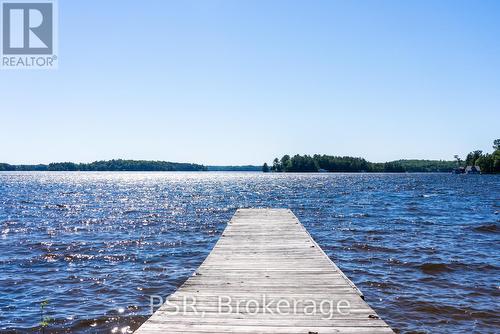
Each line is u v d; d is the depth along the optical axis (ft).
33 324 28.40
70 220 87.40
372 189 206.28
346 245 55.31
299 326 16.88
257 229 44.52
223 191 200.85
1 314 30.27
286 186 243.81
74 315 29.99
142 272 42.37
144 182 338.75
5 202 136.67
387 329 16.55
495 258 47.16
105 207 119.03
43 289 36.52
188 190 214.48
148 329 16.43
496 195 164.25
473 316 29.30
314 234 64.85
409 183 280.51
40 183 307.78
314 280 23.94
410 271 41.55
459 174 560.61
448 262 44.93
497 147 496.23
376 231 68.03
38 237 65.00
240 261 28.99
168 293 35.42
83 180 385.29
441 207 112.88
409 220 82.89
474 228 71.51
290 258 30.01
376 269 42.29
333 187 226.58
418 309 30.63
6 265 45.60
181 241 60.75
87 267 44.65
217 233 68.23
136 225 78.84
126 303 32.71
